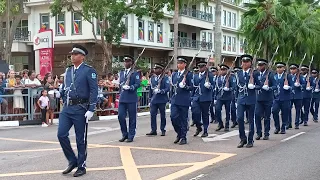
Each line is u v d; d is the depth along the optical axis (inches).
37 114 609.6
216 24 970.1
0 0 895.1
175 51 1018.1
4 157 359.3
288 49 965.8
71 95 285.9
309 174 296.7
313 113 650.2
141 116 727.1
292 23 983.6
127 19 1310.3
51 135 492.4
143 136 472.7
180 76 414.0
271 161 338.3
